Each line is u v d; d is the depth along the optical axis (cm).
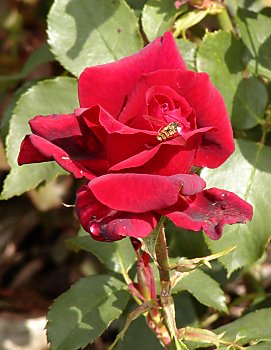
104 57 53
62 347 49
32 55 63
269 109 55
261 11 54
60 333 49
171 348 46
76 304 50
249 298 61
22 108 53
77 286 51
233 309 67
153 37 54
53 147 39
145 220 39
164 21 54
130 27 53
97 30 53
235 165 52
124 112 39
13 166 53
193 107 40
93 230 39
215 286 51
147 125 39
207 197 41
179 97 39
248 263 51
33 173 53
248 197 51
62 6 53
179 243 56
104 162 40
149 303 44
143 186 38
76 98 54
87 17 53
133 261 52
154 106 39
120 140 39
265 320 49
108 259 52
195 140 40
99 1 53
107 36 53
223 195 41
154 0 54
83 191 40
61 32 53
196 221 39
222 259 51
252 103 54
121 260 52
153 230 40
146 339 58
